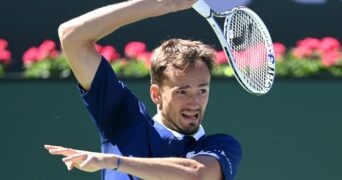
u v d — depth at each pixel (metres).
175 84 9.80
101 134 10.40
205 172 9.20
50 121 21.14
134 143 10.07
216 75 21.64
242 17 11.60
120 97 10.27
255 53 11.61
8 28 25.14
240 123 21.30
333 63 22.69
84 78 10.12
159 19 25.28
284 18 25.69
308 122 21.53
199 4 10.80
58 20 25.23
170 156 9.96
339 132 21.55
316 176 21.61
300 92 21.53
